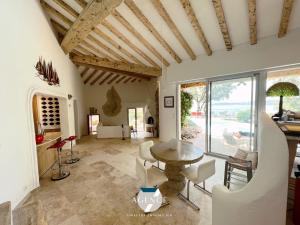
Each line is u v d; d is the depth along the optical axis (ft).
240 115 13.20
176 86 18.10
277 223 3.00
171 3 9.79
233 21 10.32
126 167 12.55
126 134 24.17
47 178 10.75
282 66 10.58
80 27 11.71
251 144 12.50
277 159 2.89
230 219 3.69
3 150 7.05
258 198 3.09
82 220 6.76
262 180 3.05
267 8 8.93
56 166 12.89
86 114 30.96
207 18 10.50
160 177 7.74
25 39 9.28
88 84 31.68
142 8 10.41
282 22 9.21
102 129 24.09
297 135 4.11
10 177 7.41
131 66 20.02
